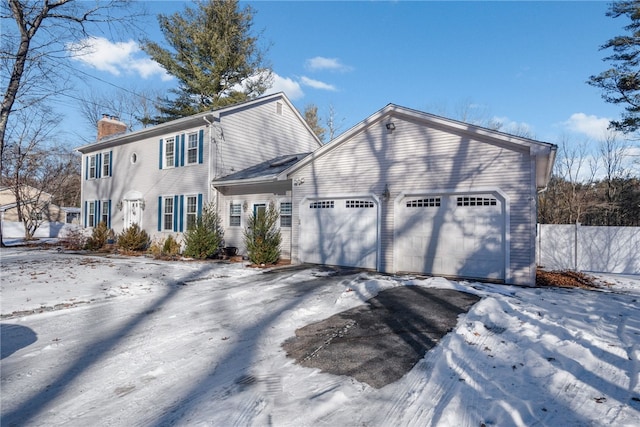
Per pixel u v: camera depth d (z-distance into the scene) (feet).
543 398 11.16
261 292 26.71
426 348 15.29
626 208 86.63
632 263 43.86
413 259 34.40
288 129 63.72
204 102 83.87
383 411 10.56
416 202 34.58
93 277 32.19
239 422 10.02
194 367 14.21
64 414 11.10
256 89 85.25
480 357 14.37
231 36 80.18
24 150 71.15
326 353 15.12
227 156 52.21
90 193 70.13
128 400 11.83
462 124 31.30
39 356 15.56
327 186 40.22
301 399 11.28
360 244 37.91
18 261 41.91
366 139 37.60
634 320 19.49
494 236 30.48
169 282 30.89
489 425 9.75
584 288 30.22
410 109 34.04
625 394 11.41
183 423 10.21
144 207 58.95
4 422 10.70
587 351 14.62
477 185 31.14
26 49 48.32
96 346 16.60
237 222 50.72
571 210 80.48
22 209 86.28
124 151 63.16
